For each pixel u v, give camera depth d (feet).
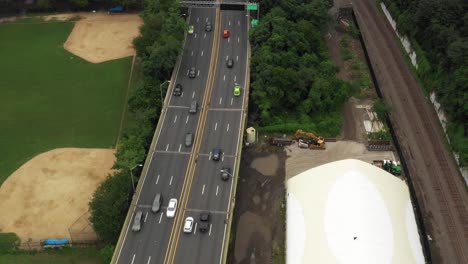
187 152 345.10
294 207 305.94
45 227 317.63
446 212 326.03
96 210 292.81
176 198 309.63
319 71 439.63
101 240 301.43
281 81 395.96
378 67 468.75
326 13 502.38
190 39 468.75
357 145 380.58
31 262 295.07
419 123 399.24
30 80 458.50
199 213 300.20
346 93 416.67
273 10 473.67
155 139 354.13
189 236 286.66
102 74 465.88
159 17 460.96
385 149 375.25
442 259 297.12
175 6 474.08
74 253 299.38
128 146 332.60
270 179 350.02
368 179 309.22
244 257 297.53
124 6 570.05
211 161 337.72
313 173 321.73
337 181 308.40
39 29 539.29
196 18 502.79
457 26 444.55
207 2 522.88
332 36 522.06
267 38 443.73
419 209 324.39
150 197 311.06
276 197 336.29
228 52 450.71
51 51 502.38
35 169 362.53
